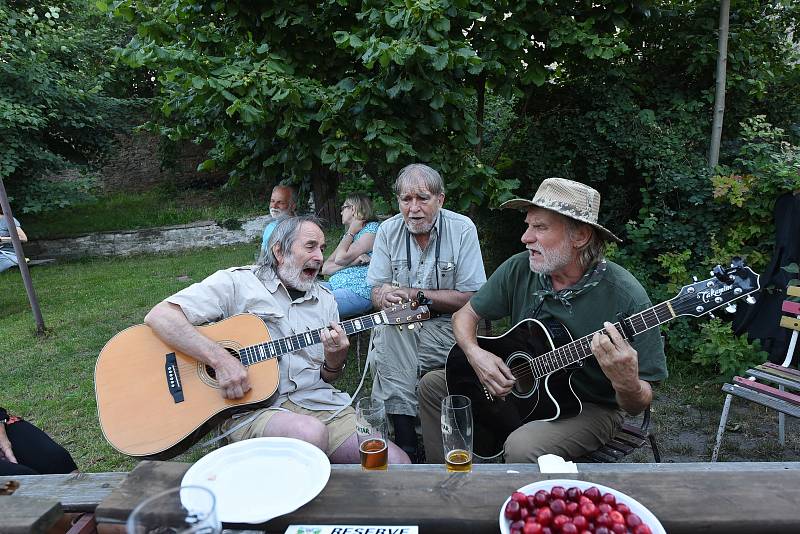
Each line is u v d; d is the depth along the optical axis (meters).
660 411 3.58
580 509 1.02
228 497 1.21
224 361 2.23
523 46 4.26
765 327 3.72
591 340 2.02
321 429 2.16
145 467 1.34
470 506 1.16
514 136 5.44
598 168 4.87
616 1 4.19
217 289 2.40
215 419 2.22
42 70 10.25
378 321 2.52
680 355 4.18
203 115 4.27
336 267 4.08
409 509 1.16
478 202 4.11
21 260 5.55
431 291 2.88
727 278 1.90
